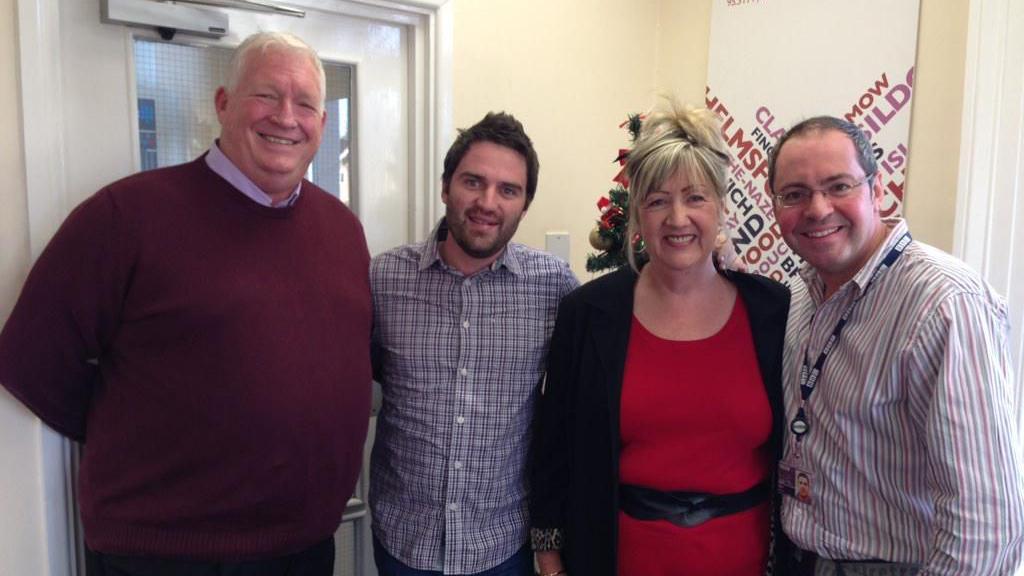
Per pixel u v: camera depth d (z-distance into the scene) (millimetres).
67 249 1231
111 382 1316
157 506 1294
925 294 1101
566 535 1478
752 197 2377
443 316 1531
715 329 1365
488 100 2229
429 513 1506
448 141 2137
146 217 1257
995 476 1022
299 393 1326
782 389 1344
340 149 2059
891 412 1152
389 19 2041
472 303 1523
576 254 2508
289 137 1318
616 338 1374
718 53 2459
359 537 2164
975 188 1828
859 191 1164
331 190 2057
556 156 2414
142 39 1716
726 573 1321
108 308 1264
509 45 2258
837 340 1236
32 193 1450
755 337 1353
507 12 2244
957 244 1863
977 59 1803
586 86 2467
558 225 2447
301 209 1444
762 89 2328
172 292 1256
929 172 1945
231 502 1310
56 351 1257
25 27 1423
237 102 1307
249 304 1291
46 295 1231
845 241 1178
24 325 1239
